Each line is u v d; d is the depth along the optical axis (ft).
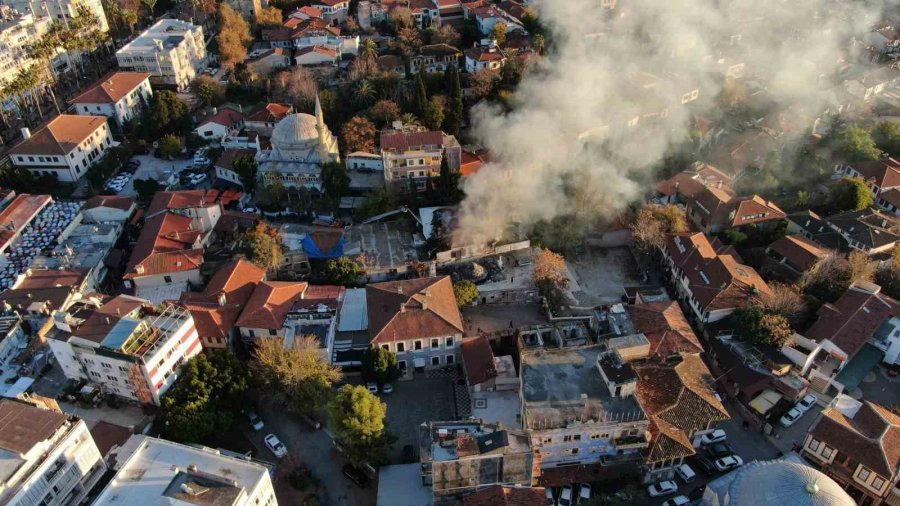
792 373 316.60
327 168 443.32
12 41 602.03
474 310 359.66
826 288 358.84
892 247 385.50
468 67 570.46
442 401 317.22
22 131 490.90
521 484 254.47
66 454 248.52
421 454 265.34
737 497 236.63
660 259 402.93
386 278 383.45
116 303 311.06
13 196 453.17
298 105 541.34
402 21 641.40
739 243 402.11
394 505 261.65
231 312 339.36
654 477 277.85
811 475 231.91
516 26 637.30
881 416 273.75
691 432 283.38
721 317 344.49
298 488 275.59
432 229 396.37
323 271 387.75
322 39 616.80
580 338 336.29
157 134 537.65
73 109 568.00
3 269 386.93
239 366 299.58
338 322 344.90
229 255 400.26
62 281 362.53
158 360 287.07
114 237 414.82
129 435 287.07
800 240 390.21
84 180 497.46
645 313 332.39
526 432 257.14
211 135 529.86
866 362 326.03
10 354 325.83
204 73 632.79
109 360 285.84
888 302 339.98
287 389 290.35
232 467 242.58
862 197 426.92
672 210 407.23
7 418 246.47
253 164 464.24
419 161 436.35
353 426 265.75
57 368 323.98
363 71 548.72
